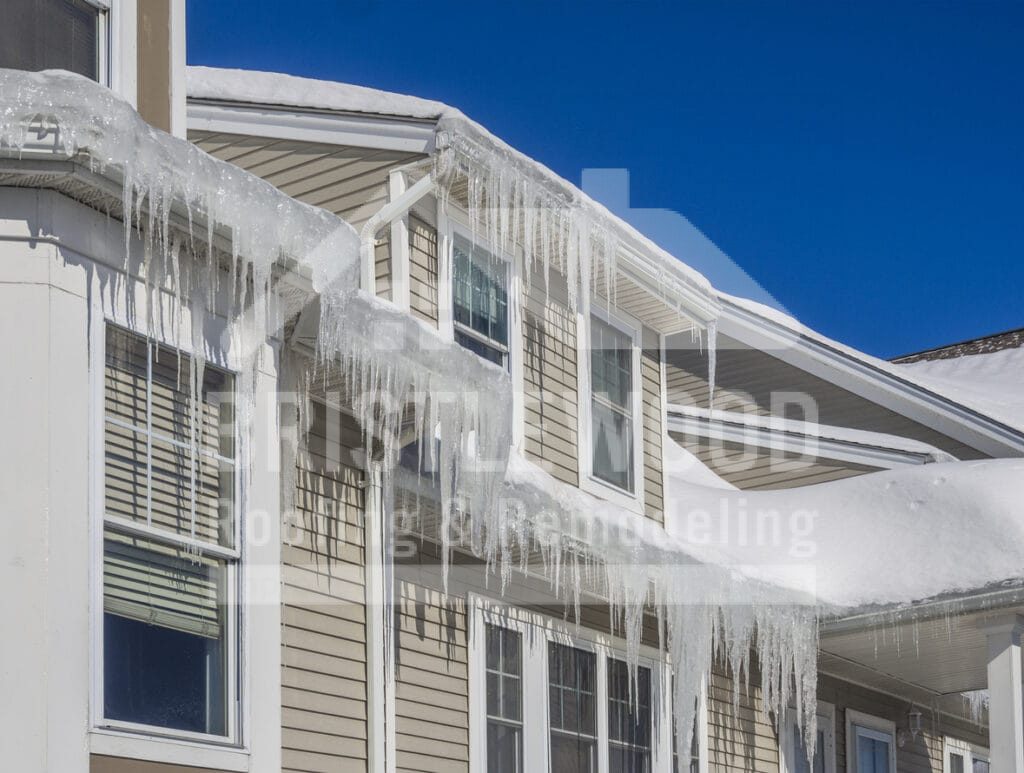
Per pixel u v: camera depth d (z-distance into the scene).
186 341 6.90
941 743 17.11
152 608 6.55
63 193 6.34
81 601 6.06
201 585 6.85
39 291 6.19
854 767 14.91
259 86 10.67
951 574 11.91
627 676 11.23
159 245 6.79
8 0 7.03
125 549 6.46
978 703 16.50
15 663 5.84
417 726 8.78
